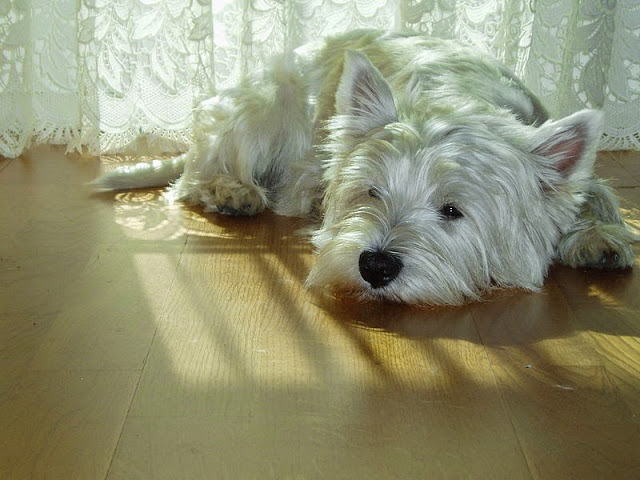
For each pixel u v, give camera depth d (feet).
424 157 2.48
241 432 1.91
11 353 2.19
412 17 3.46
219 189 3.18
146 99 3.75
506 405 2.02
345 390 2.06
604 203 2.91
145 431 1.91
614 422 1.97
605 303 2.54
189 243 2.89
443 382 2.11
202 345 2.25
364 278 2.46
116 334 2.29
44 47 3.67
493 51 3.71
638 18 3.71
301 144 3.33
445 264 2.48
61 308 2.41
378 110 2.64
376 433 1.92
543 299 2.57
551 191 2.62
